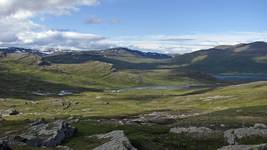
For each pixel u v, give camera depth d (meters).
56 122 79.44
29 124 102.81
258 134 70.69
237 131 73.06
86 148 63.88
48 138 69.62
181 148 66.31
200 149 67.50
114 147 53.91
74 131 79.94
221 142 70.94
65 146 67.25
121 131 69.81
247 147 56.19
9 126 105.06
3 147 56.16
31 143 67.12
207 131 75.44
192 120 114.62
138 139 64.19
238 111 172.38
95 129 84.31
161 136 72.81
